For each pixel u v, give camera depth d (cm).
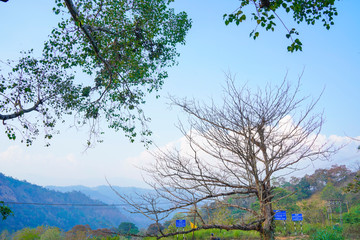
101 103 1365
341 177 5012
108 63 1301
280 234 2088
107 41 1291
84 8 1217
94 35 1230
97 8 1253
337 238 1599
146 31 1293
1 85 1128
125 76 1388
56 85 1277
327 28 654
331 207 2847
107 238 1620
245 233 1491
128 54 1300
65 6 1171
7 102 1137
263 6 568
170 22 1371
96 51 1217
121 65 1309
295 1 607
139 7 1296
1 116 1081
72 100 1298
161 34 1375
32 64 1230
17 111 1132
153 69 1440
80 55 1282
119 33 1273
